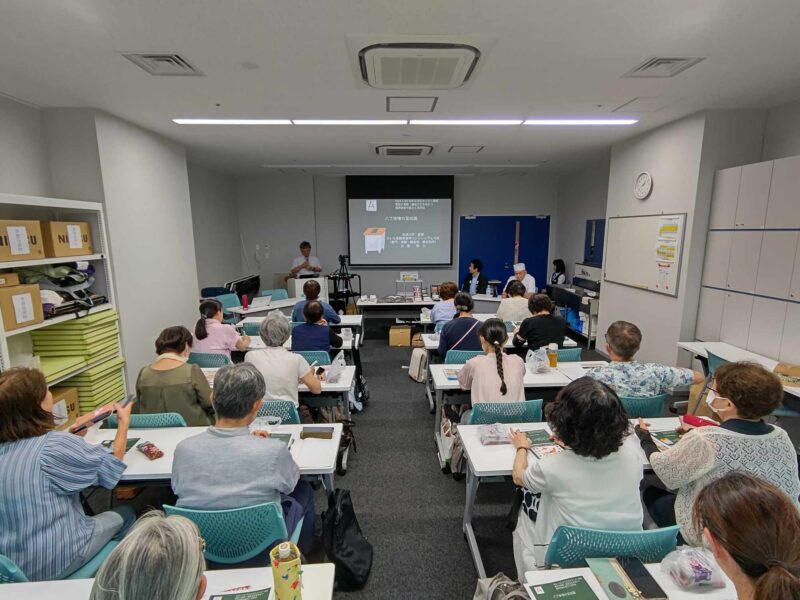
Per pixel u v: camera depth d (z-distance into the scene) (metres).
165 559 0.76
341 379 2.97
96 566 1.54
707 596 1.16
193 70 2.75
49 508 1.41
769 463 1.46
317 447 2.02
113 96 3.25
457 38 2.33
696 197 3.93
